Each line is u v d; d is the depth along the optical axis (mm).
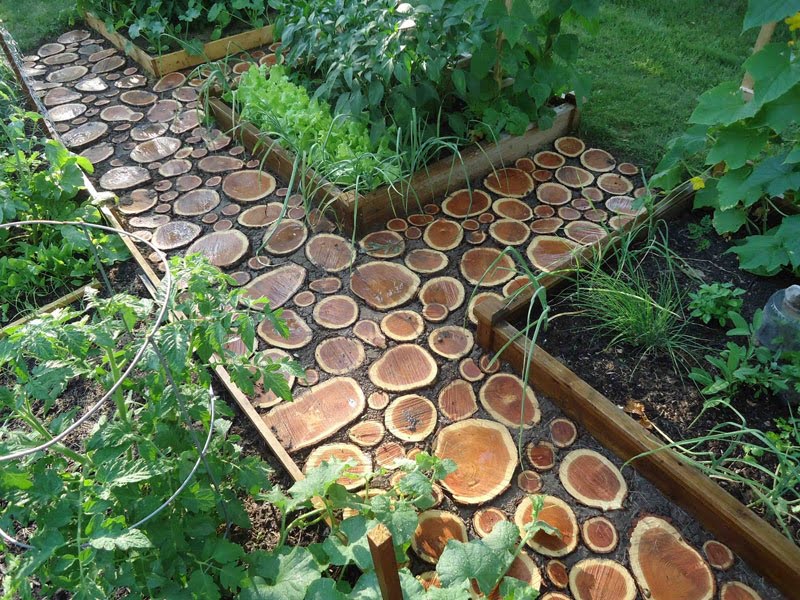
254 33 4641
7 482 1487
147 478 1501
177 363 1572
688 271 2750
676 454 2020
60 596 1926
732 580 1898
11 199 2930
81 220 3021
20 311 2795
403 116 3154
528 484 2158
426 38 2951
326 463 1968
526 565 1948
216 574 1758
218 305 1784
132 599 1522
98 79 4461
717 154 2506
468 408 2393
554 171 3484
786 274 2715
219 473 1812
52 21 5137
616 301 2531
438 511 2098
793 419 2125
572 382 2244
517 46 3236
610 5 5020
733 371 2242
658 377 2369
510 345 2438
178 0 4691
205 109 3842
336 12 3312
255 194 3432
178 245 3119
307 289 2879
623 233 2762
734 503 1902
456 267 2951
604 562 1952
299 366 1864
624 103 3922
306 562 1773
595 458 2219
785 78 2203
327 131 3234
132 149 3797
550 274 2537
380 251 3041
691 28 4684
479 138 3438
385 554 1371
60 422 1772
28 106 4105
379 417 2371
